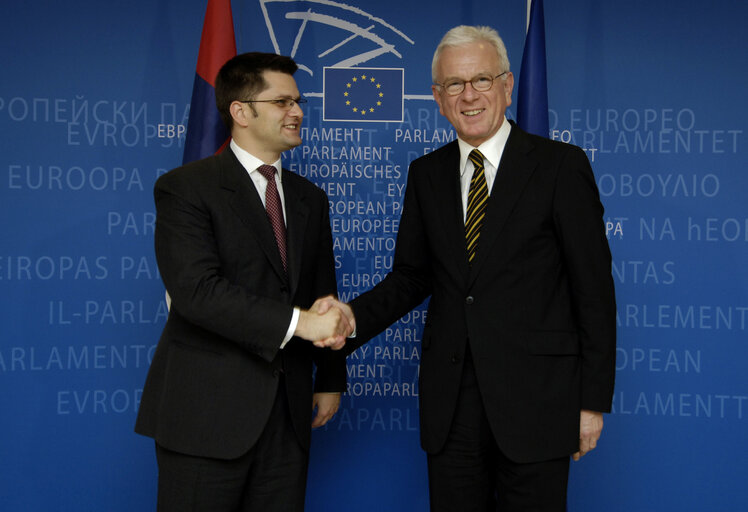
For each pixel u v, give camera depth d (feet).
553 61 8.65
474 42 5.61
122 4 8.47
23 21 8.34
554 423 5.27
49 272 8.34
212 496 5.25
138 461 8.42
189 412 5.21
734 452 8.49
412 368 8.65
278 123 5.79
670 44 8.62
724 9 8.60
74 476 8.34
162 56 8.51
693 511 8.52
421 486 8.61
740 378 8.50
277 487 5.52
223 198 5.43
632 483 8.55
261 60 5.89
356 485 8.59
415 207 6.25
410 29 8.65
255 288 5.37
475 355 5.35
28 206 8.32
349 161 8.66
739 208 8.55
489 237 5.43
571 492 8.59
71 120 8.39
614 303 5.40
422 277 6.45
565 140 8.65
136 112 8.47
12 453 8.25
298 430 5.56
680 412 8.54
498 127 5.76
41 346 8.32
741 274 8.54
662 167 8.61
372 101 8.65
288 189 5.95
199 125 7.41
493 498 5.94
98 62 8.44
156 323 8.50
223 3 7.50
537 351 5.31
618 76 8.64
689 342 8.55
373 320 6.18
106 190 8.43
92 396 8.38
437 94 5.97
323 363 6.21
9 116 8.32
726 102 8.57
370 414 8.64
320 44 8.61
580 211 5.35
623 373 8.58
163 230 5.36
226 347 5.30
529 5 8.64
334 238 8.68
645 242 8.61
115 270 8.44
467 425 5.51
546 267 5.43
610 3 8.64
